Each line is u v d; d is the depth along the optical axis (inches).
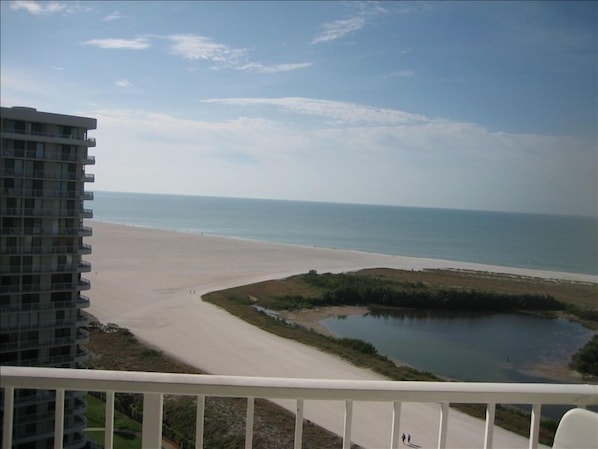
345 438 57.3
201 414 56.6
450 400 58.2
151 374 55.7
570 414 60.4
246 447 56.8
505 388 59.0
